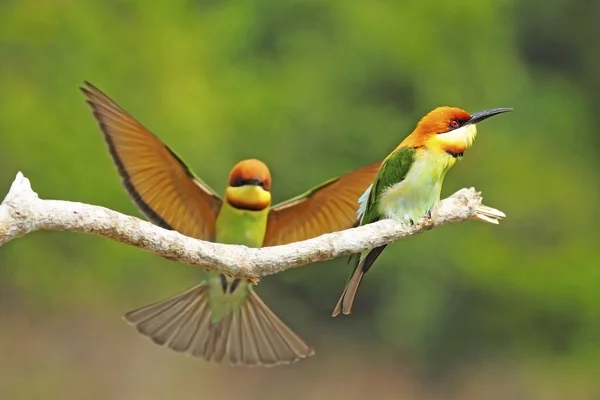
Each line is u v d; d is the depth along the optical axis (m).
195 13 16.55
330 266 16.75
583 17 20.02
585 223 17.89
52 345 14.93
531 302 17.09
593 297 16.98
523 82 18.70
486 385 17.27
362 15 16.92
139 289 15.02
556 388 17.20
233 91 15.77
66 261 14.64
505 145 17.64
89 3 14.93
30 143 13.95
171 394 15.28
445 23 17.30
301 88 16.33
